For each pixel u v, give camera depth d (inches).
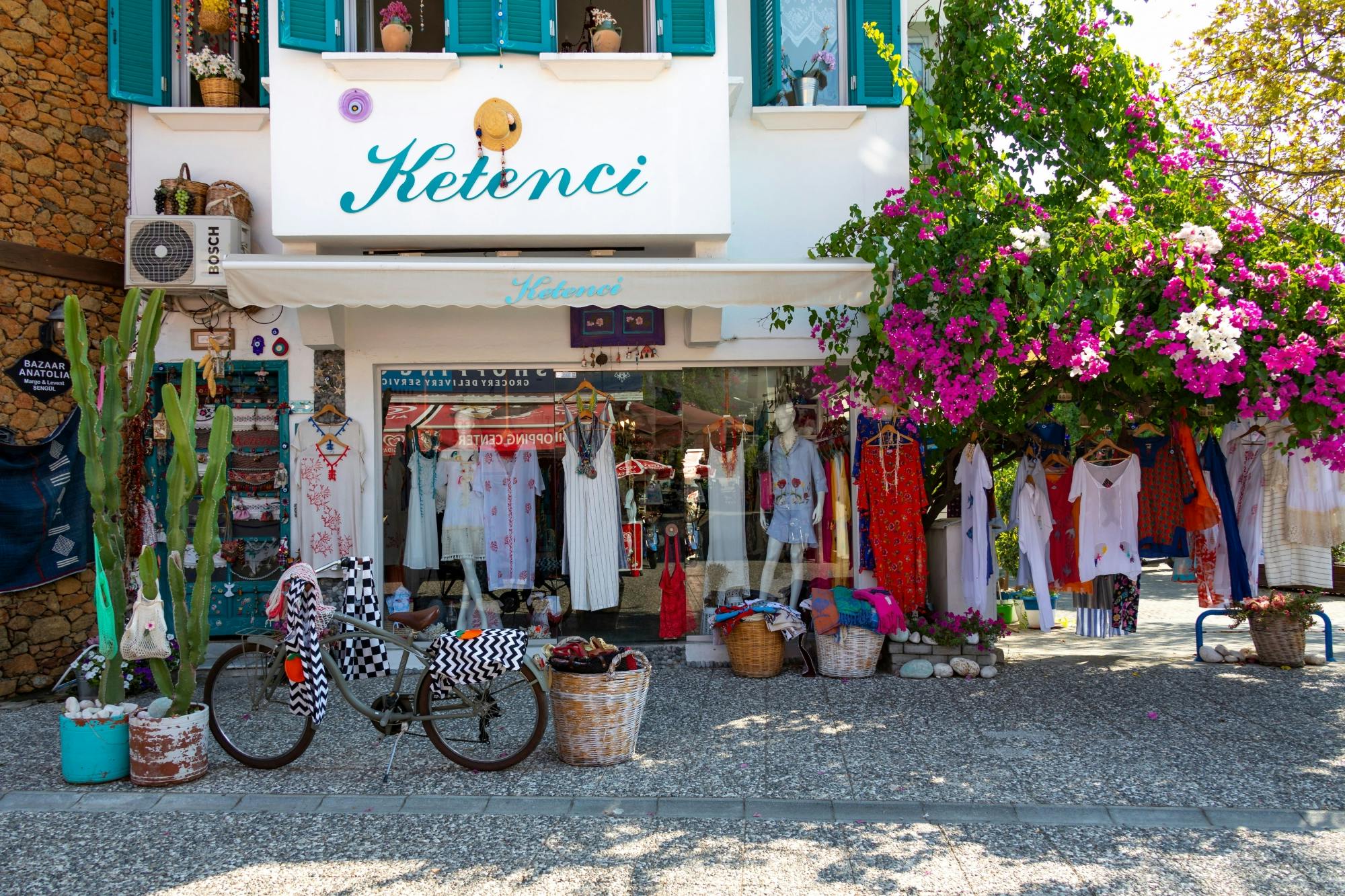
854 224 302.7
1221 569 329.1
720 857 169.8
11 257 295.4
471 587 337.7
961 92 304.5
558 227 296.5
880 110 337.1
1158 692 286.2
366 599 227.6
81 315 214.2
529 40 294.7
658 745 236.8
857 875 161.8
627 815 190.1
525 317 333.1
